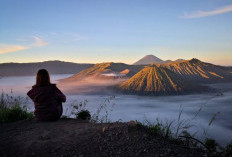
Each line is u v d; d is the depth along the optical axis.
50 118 6.30
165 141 4.42
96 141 4.39
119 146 4.12
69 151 4.02
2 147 4.35
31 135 4.99
